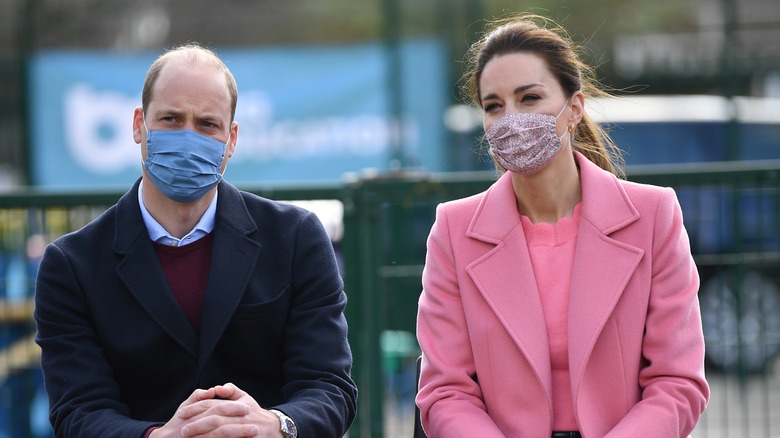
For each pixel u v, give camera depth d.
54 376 14.36
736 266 23.38
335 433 14.25
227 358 14.74
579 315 14.33
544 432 14.22
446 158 41.12
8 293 23.89
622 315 14.38
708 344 23.64
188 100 14.23
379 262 23.62
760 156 47.69
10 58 41.75
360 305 23.53
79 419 13.95
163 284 14.39
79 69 41.66
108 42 56.28
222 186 15.05
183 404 13.46
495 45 14.84
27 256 23.83
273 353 14.91
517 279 14.69
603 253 14.54
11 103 51.75
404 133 41.16
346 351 15.02
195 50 14.73
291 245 14.92
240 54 41.53
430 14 54.47
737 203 23.27
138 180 15.14
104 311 14.48
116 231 14.62
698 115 50.38
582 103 15.02
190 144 14.19
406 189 23.53
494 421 14.56
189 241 14.69
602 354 14.28
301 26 63.44
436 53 41.09
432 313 15.09
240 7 60.66
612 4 73.69
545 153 14.55
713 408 23.92
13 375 24.23
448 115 41.16
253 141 41.59
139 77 41.69
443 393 14.59
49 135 41.69
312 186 23.48
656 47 56.25
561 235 14.98
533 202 15.09
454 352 14.84
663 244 14.62
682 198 23.38
